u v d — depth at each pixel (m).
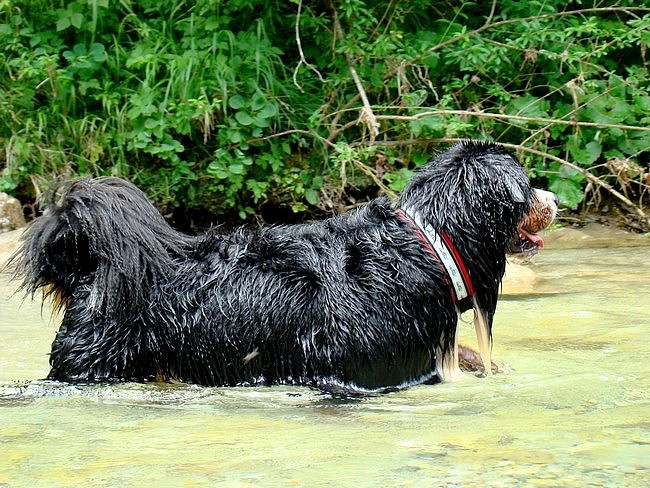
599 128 10.70
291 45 11.80
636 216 11.06
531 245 5.40
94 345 4.88
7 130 11.12
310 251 5.02
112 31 11.58
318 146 11.16
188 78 10.48
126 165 10.78
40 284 5.02
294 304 4.89
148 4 11.34
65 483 3.31
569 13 10.70
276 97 10.90
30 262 4.96
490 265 5.14
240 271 5.00
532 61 11.18
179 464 3.52
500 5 11.88
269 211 11.23
